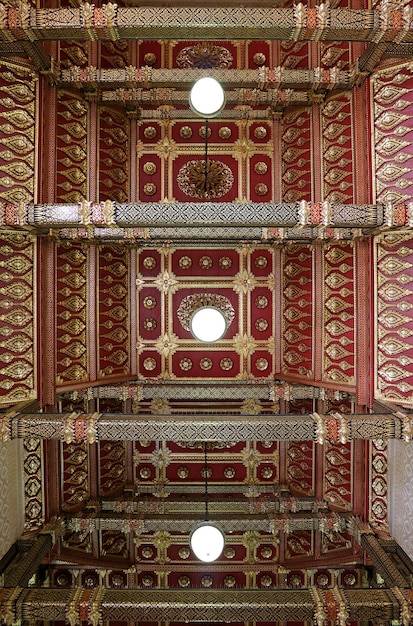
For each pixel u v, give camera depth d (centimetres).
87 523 880
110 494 970
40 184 775
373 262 796
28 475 827
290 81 844
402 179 745
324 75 825
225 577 970
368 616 636
